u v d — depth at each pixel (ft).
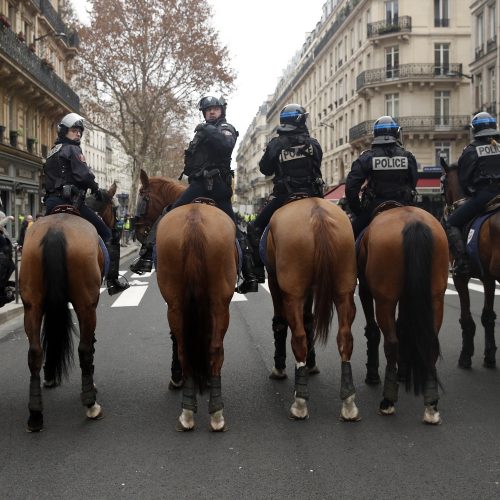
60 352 18.20
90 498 12.35
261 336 29.99
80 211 18.86
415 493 12.36
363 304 20.31
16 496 12.48
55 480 13.24
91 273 16.42
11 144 94.32
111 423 17.03
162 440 15.60
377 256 16.52
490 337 22.84
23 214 100.73
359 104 150.61
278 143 18.52
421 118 136.46
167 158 206.28
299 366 16.83
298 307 16.46
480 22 113.70
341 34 167.12
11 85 91.86
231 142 17.83
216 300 15.88
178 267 15.75
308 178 18.49
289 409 18.10
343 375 16.79
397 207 17.81
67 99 117.60
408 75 135.74
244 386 20.76
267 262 18.92
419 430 16.05
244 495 12.37
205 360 15.94
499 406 18.16
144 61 117.60
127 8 115.55
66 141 18.61
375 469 13.56
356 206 19.16
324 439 15.47
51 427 16.75
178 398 19.49
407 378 16.85
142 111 121.70
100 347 27.68
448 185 24.08
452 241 21.31
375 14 140.67
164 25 115.85
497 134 20.57
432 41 137.18
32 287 15.94
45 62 101.76
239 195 431.02
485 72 109.50
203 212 16.20
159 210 21.40
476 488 12.56
